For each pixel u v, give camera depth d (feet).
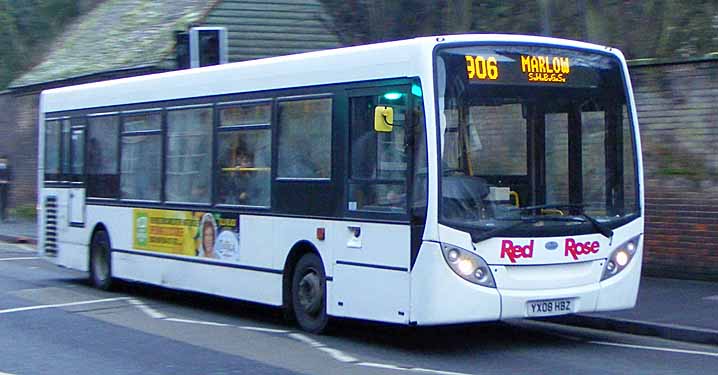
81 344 39.04
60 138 58.13
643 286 50.67
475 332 41.98
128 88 52.03
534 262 35.83
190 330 42.32
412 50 35.58
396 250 35.88
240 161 44.04
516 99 36.45
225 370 33.99
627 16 59.26
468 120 35.53
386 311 36.29
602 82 38.19
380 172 36.76
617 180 38.09
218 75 45.57
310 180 40.01
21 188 110.73
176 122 48.26
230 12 91.15
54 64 109.60
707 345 39.17
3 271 64.75
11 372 33.91
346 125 38.29
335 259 38.73
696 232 51.85
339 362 35.32
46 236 59.52
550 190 36.78
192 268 46.85
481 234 35.06
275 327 43.09
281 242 41.52
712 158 51.08
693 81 51.62
